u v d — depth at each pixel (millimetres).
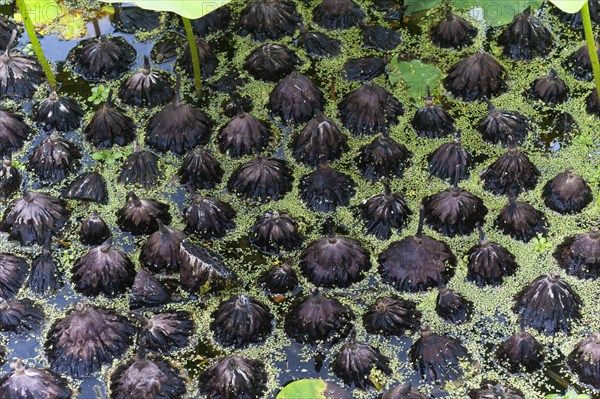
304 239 2488
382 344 2369
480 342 2367
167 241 2445
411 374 2334
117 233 2512
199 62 2725
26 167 2607
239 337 2369
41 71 2754
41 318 2412
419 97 2695
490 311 2400
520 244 2479
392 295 2418
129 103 2695
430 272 2424
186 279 2430
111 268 2432
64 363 2352
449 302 2389
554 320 2373
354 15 2826
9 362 2367
